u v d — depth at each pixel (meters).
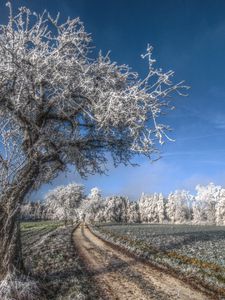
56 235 51.88
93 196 131.62
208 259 24.78
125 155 15.69
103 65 13.41
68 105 13.19
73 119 14.13
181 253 28.06
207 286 16.86
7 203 12.92
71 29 12.73
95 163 15.96
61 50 12.74
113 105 12.17
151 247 32.47
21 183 13.05
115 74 13.58
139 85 12.55
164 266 22.19
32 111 13.55
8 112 12.95
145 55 12.02
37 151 13.40
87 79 12.90
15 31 12.33
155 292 15.84
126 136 14.90
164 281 18.05
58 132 14.43
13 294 12.04
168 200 195.62
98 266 22.45
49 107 13.27
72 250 30.34
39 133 13.39
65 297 12.94
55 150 14.00
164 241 40.28
